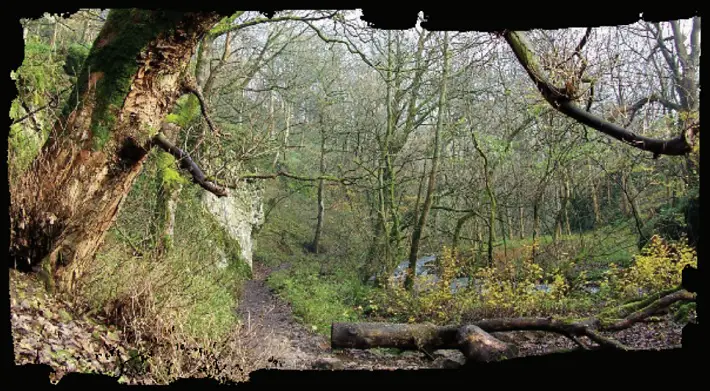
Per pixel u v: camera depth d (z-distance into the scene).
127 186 5.46
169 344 4.98
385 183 15.20
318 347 8.97
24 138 6.27
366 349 8.86
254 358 5.46
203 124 8.86
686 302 8.73
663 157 14.16
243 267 16.22
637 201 18.39
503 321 8.23
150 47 4.96
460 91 14.44
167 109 5.59
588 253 14.14
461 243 16.83
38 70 7.47
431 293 11.62
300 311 11.83
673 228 14.48
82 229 5.05
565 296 11.70
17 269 4.67
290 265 19.94
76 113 5.00
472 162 15.11
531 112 12.64
